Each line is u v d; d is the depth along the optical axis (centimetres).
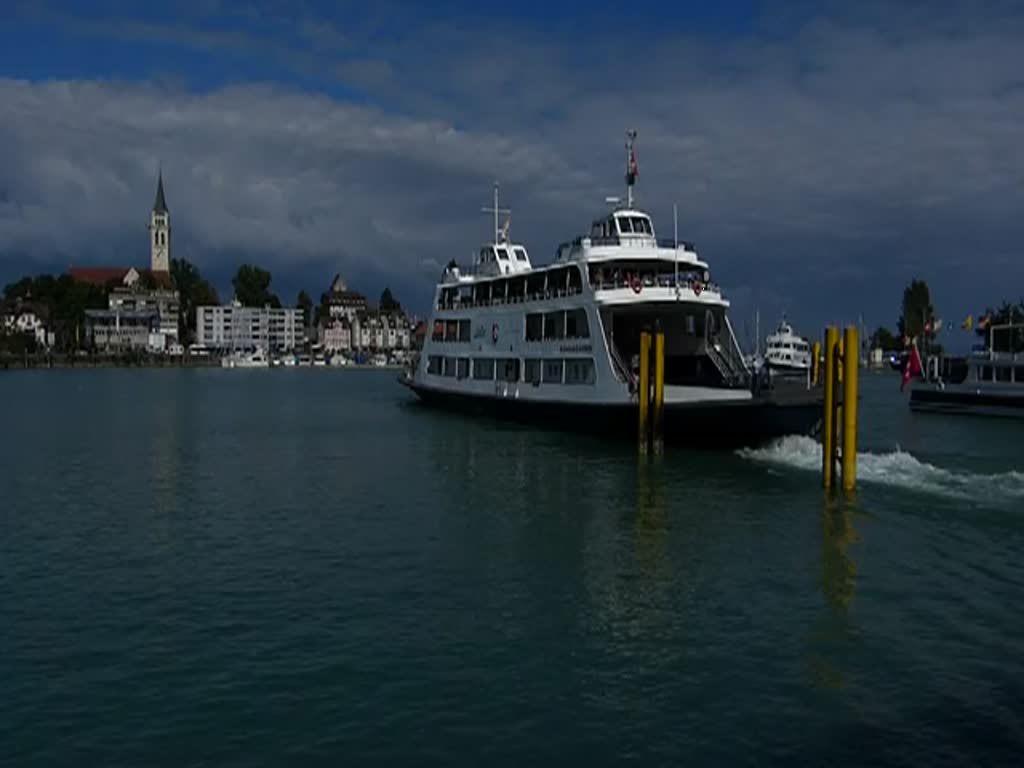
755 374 4122
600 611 1966
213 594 2095
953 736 1395
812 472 3594
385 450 4669
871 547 2469
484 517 2903
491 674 1628
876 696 1532
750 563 2327
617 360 4541
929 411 7638
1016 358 7088
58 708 1495
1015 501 3053
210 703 1512
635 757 1340
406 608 1989
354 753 1352
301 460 4347
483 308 5869
